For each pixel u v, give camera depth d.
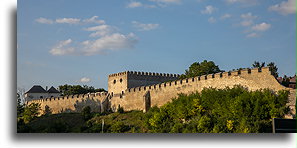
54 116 103.56
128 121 80.75
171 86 81.06
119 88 108.94
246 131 52.62
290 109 54.75
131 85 106.69
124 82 107.06
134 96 91.75
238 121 56.62
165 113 70.25
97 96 105.44
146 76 109.56
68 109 113.44
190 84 76.31
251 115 56.53
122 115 87.62
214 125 58.28
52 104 118.94
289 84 66.88
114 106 98.94
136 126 75.31
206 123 58.84
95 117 91.94
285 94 56.19
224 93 63.97
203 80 73.31
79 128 85.50
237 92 62.91
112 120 85.56
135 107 90.88
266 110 55.88
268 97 57.31
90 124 86.25
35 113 112.38
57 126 87.12
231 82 67.56
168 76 113.56
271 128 53.66
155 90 85.50
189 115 65.88
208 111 64.69
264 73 62.44
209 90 67.12
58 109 116.69
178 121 67.06
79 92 159.12
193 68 106.56
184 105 67.62
